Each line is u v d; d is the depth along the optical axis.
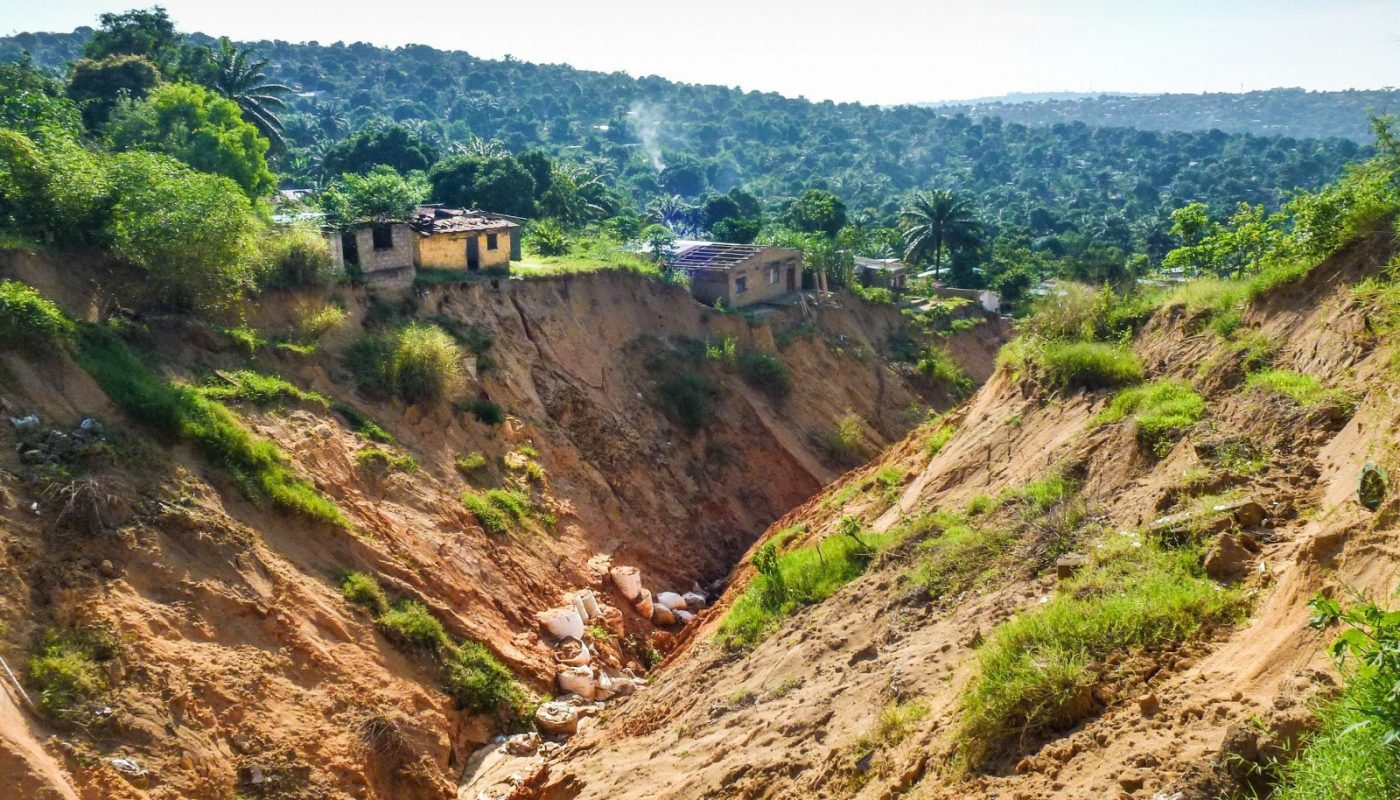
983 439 16.53
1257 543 8.55
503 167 48.41
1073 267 59.44
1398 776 4.72
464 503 22.17
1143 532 9.89
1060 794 6.39
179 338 19.98
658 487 28.81
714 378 34.47
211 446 17.16
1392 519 6.60
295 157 74.94
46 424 15.17
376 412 22.88
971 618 10.74
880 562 14.30
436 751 15.76
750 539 29.59
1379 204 12.07
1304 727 5.55
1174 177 164.62
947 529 13.77
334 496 19.23
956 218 62.19
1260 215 23.89
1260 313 13.19
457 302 28.47
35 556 13.37
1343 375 10.53
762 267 42.31
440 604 18.62
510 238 33.38
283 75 172.75
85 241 19.64
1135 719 6.77
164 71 42.56
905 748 8.50
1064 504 12.11
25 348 15.82
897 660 10.77
